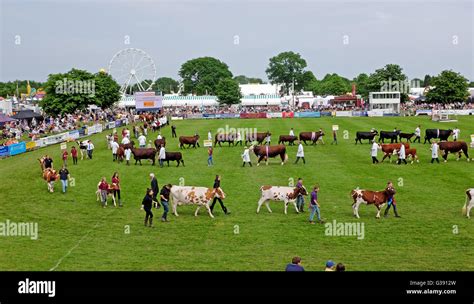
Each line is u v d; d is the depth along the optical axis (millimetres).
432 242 25203
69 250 24625
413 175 41875
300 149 48750
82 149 54531
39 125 88062
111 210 32375
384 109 121875
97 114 109562
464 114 110375
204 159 52500
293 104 167500
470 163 47125
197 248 24750
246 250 24344
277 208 32344
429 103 144000
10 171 45969
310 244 25109
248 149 47781
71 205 33688
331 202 33500
